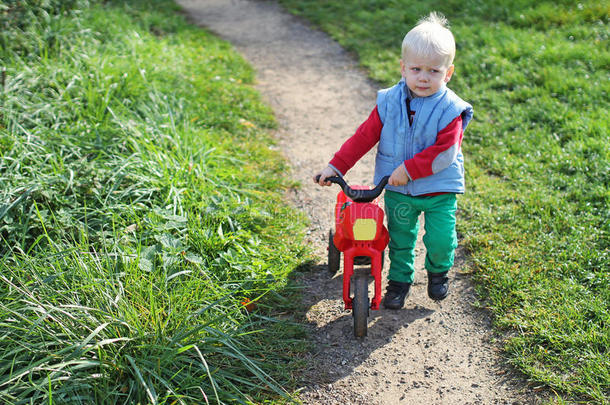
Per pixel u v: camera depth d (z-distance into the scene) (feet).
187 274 12.14
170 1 44.68
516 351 10.77
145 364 9.73
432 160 10.61
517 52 26.43
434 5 35.42
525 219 14.93
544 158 17.99
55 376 9.30
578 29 27.71
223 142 20.01
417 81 10.47
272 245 14.39
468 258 13.88
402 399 10.16
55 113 17.57
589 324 11.05
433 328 11.88
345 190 10.94
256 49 33.86
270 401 9.91
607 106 20.62
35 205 12.55
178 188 15.20
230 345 10.22
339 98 25.85
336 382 10.53
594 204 15.19
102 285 11.07
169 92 21.85
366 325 11.27
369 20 36.35
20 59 19.89
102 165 15.33
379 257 11.13
